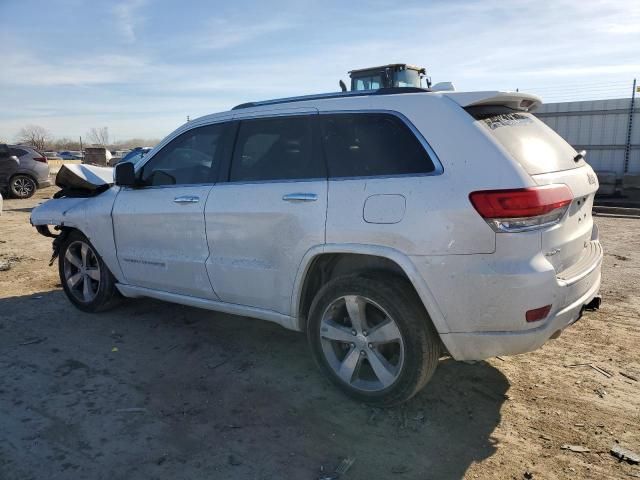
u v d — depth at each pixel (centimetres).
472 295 285
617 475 269
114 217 457
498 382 363
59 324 480
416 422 317
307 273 346
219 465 279
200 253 400
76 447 294
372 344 323
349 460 283
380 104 329
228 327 467
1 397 348
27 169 1612
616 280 602
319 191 334
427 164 303
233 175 387
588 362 391
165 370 387
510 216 276
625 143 1520
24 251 802
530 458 284
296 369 386
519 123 328
